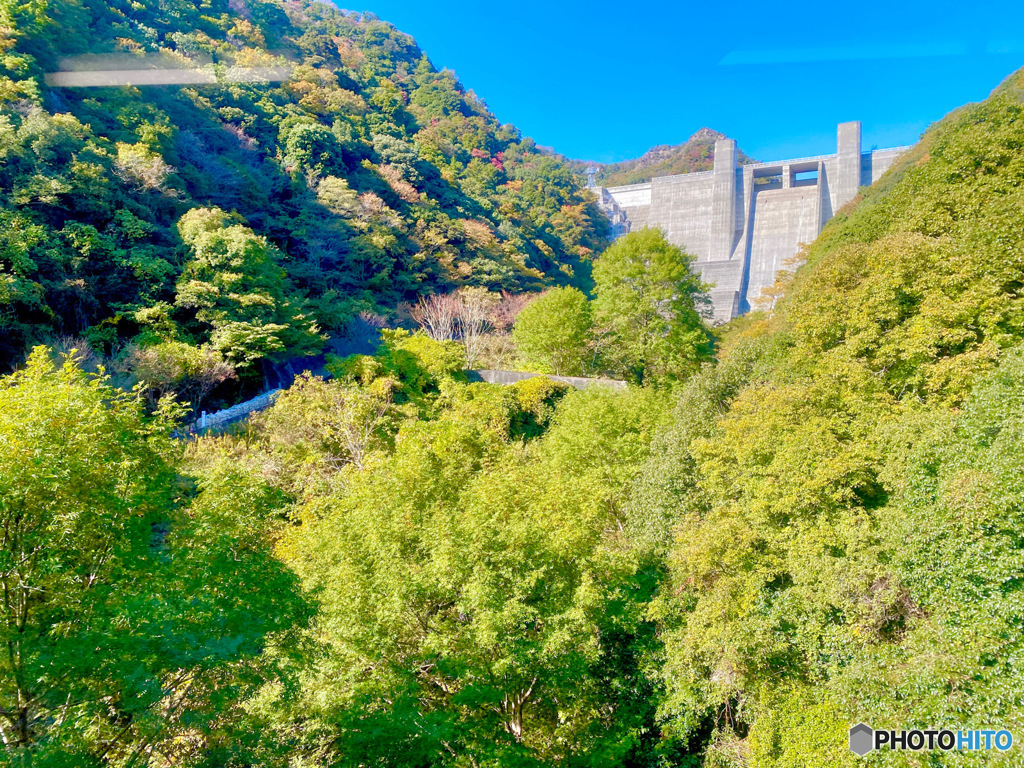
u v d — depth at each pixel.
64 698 8.00
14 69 34.16
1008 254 15.78
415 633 12.73
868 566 11.63
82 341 24.67
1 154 27.31
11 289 23.05
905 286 16.83
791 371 19.52
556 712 14.82
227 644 8.35
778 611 12.32
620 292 37.38
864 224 27.80
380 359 32.72
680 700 13.21
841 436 15.06
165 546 10.45
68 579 8.59
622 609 14.34
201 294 29.00
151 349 24.66
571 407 25.66
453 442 22.25
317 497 19.61
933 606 10.70
